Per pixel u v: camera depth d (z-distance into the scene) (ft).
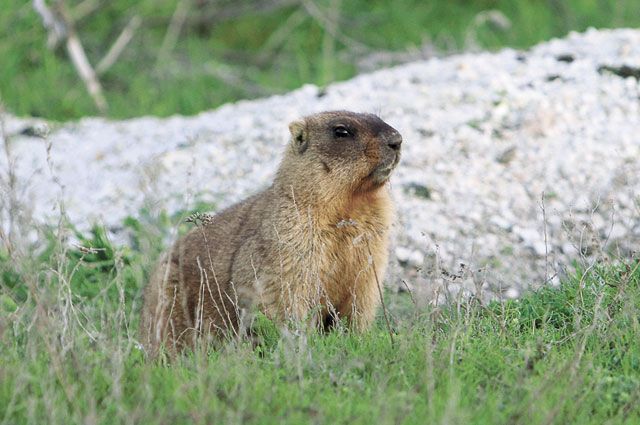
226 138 75.41
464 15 122.52
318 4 124.77
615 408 36.22
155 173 63.82
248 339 44.57
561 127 70.28
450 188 65.57
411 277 57.57
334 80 111.96
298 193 46.80
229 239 48.96
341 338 42.70
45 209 70.08
